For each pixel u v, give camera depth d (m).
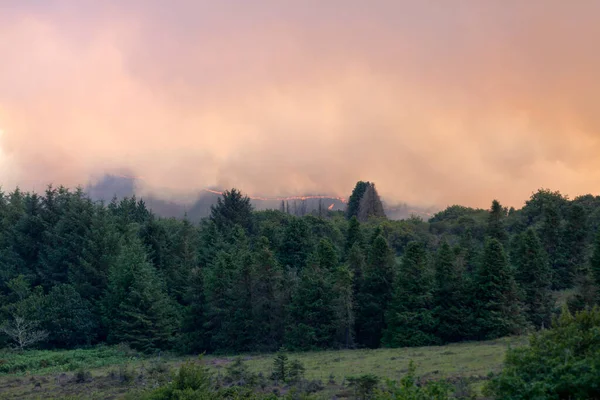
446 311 50.34
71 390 31.44
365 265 57.47
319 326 51.50
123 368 37.06
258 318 52.97
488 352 37.62
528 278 54.06
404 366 34.44
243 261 54.16
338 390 26.20
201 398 19.02
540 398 13.85
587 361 14.40
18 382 35.56
